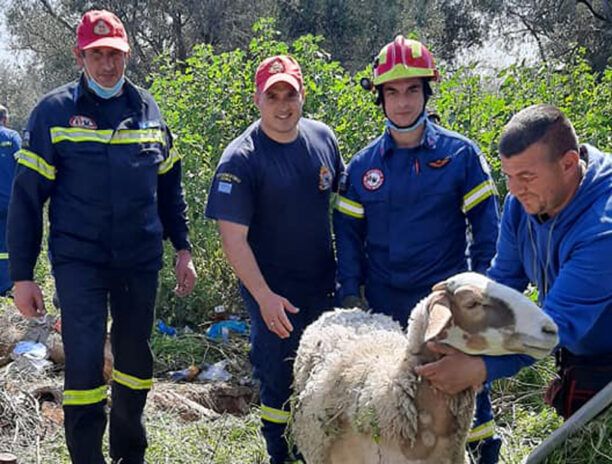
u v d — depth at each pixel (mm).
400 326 4160
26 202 4188
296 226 4379
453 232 4215
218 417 5398
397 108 4113
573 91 8461
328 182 4473
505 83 8211
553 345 2871
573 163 3039
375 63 4176
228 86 8109
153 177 4395
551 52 24359
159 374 6391
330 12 26812
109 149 4223
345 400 3557
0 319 6699
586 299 3012
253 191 4324
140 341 4461
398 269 4223
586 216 3072
